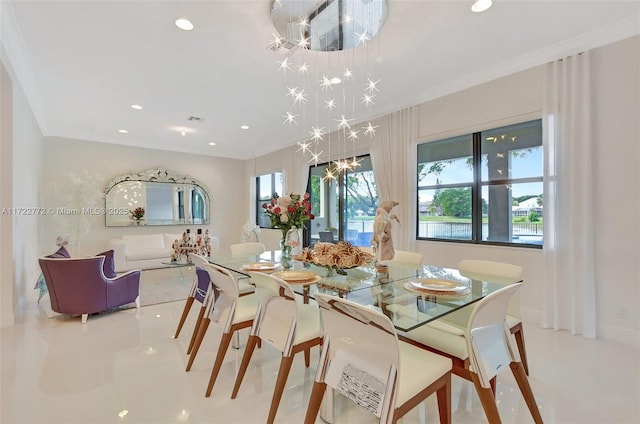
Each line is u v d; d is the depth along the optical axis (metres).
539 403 1.83
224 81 3.49
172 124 5.16
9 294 3.08
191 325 3.14
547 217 2.95
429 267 2.64
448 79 3.49
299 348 1.72
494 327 1.51
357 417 1.75
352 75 3.36
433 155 4.02
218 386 2.04
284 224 2.81
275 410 1.63
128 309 3.64
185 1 2.17
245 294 2.74
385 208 2.39
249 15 2.34
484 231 3.54
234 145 6.81
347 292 1.92
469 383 2.12
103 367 2.27
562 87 2.85
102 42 2.69
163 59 2.99
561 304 2.89
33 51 2.82
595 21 2.46
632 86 2.53
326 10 2.27
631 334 2.55
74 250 5.74
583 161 2.75
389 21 2.41
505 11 2.31
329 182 5.76
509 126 3.30
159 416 1.73
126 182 6.30
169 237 6.45
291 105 4.27
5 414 1.72
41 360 2.37
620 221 2.60
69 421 1.68
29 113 4.04
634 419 1.69
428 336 1.74
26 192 3.92
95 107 4.30
